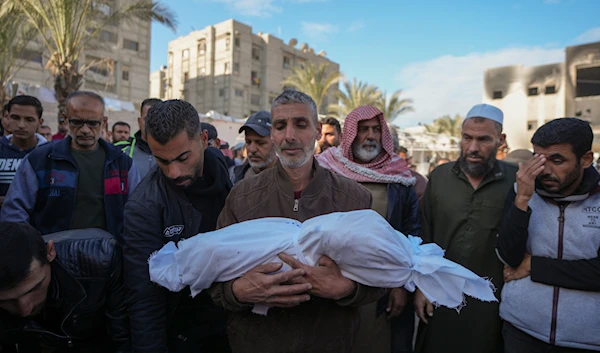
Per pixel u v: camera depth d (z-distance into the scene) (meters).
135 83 24.78
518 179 1.92
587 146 1.81
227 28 35.88
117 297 1.62
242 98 36.44
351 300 1.38
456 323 2.34
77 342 1.69
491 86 28.61
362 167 2.47
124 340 1.62
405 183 2.42
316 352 1.46
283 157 1.55
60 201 2.24
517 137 27.62
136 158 3.12
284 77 39.88
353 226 1.30
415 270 1.39
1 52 11.48
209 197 1.85
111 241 1.63
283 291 1.29
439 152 24.84
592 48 24.89
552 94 26.34
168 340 1.75
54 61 10.65
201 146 1.65
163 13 10.88
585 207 1.89
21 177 2.24
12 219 2.15
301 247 1.34
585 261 1.82
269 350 1.46
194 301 1.79
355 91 24.81
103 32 22.81
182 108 1.56
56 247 1.51
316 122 1.61
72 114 2.28
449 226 2.45
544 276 1.89
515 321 2.02
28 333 1.55
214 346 1.91
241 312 1.52
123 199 2.44
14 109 2.98
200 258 1.35
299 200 1.57
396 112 25.70
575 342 1.85
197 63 37.78
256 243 1.35
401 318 2.44
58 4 10.03
